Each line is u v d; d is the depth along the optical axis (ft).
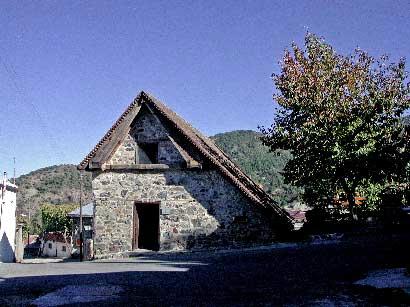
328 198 66.18
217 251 52.21
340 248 42.37
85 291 26.04
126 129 59.98
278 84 68.03
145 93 60.39
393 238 47.47
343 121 60.08
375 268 29.68
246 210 56.18
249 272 31.83
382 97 63.77
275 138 65.72
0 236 73.77
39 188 348.79
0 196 74.54
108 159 59.93
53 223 202.80
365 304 20.38
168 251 56.18
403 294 21.38
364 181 58.95
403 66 65.87
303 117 64.95
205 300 22.71
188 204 57.67
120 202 59.31
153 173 59.16
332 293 23.00
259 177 302.25
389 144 49.80
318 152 60.59
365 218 61.77
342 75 66.69
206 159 57.36
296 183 65.82
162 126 59.62
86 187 353.31
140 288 26.78
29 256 144.46
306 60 68.64
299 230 61.72
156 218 62.95
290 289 24.72
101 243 58.85
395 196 57.82
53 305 22.31
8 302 23.24
